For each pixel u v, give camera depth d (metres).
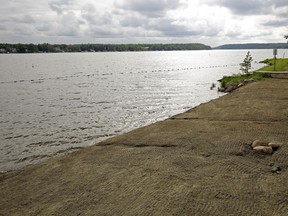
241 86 34.97
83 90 42.94
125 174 9.62
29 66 108.69
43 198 8.48
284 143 11.89
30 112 27.31
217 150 11.45
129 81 55.16
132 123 22.48
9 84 51.97
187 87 43.78
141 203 7.61
